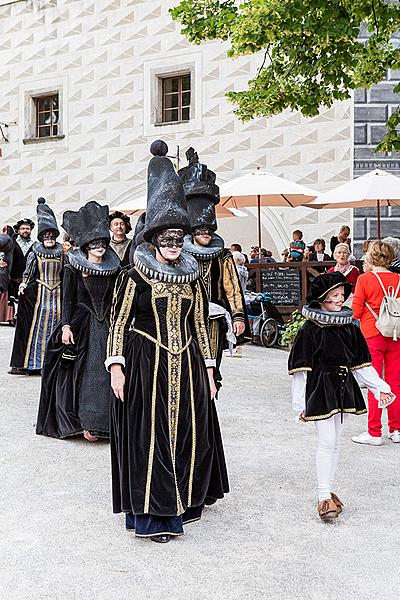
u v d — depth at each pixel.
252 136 17.78
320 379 4.99
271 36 8.84
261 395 9.02
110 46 19.62
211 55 18.28
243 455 6.46
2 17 21.16
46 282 10.03
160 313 4.67
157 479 4.49
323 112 16.91
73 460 6.27
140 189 19.28
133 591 3.92
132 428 4.54
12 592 3.89
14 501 5.26
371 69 10.88
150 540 4.59
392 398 5.14
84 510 5.10
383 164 16.31
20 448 6.62
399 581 4.09
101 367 6.69
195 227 6.62
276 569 4.21
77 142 20.09
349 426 7.70
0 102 21.23
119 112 19.53
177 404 4.61
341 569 4.23
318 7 8.66
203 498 4.70
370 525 4.91
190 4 10.45
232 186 14.04
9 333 14.66
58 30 20.36
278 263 14.46
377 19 9.72
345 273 10.25
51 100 20.89
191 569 4.19
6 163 21.12
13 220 21.03
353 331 5.15
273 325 13.77
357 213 16.25
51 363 7.05
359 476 5.95
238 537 4.67
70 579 4.05
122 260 7.45
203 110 18.39
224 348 6.88
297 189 13.92
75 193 20.12
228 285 6.80
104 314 6.74
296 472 6.00
